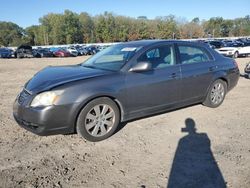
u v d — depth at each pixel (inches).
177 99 215.6
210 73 235.1
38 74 198.7
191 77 220.5
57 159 156.4
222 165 148.9
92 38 3998.5
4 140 180.4
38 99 163.8
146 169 145.9
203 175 139.7
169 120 216.8
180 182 134.0
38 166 148.6
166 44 214.1
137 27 4023.1
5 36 4365.2
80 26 4047.7
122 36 3959.2
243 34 4552.2
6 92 326.6
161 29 3993.6
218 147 170.4
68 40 3924.7
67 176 139.4
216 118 223.0
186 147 170.7
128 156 159.9
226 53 949.2
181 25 4244.6
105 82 177.9
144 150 167.2
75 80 172.9
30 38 4303.6
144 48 201.3
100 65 204.8
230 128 201.8
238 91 324.2
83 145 174.2
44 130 163.6
